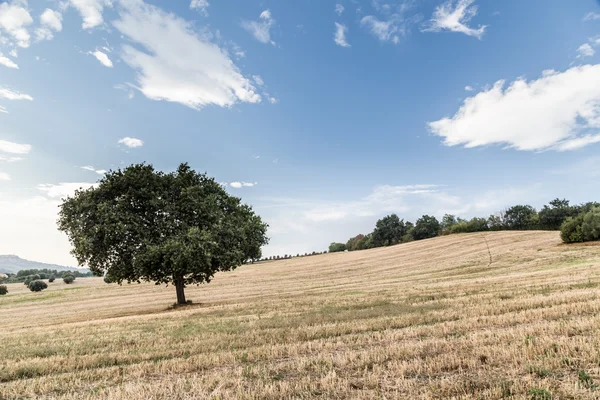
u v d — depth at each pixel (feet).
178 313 68.08
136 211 90.99
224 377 23.79
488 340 28.22
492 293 57.11
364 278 147.13
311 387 20.81
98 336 45.19
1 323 89.04
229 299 101.60
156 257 82.69
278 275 206.49
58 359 32.22
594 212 151.23
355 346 30.63
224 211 105.50
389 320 40.50
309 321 43.91
